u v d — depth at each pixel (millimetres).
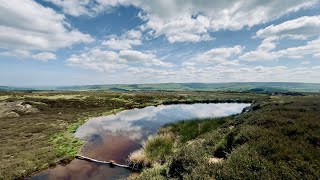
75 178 15500
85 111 50438
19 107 47375
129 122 37031
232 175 7797
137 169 16703
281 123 13953
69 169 17172
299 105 22594
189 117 41219
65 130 30656
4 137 26328
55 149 21562
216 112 48938
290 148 9539
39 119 38625
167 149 18547
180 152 13047
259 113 19859
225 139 15031
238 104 68938
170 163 12656
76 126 33438
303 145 9945
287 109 20094
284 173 7496
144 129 30922
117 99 78688
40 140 25156
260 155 9203
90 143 24344
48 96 79312
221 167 8836
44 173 16438
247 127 13844
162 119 39562
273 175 7418
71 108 54562
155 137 22188
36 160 18344
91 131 30328
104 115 45812
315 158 8641
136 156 17781
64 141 24859
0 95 76250
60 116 42250
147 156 17562
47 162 18188
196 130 25344
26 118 39531
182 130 26266
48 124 34469
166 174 11984
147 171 13445
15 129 30641
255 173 7621
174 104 70438
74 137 26891
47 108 51375
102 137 26891
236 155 9406
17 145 22906
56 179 15391
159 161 16594
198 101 76062
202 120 30906
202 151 13109
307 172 7586
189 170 10445
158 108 58656
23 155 19547
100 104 64000
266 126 13938
